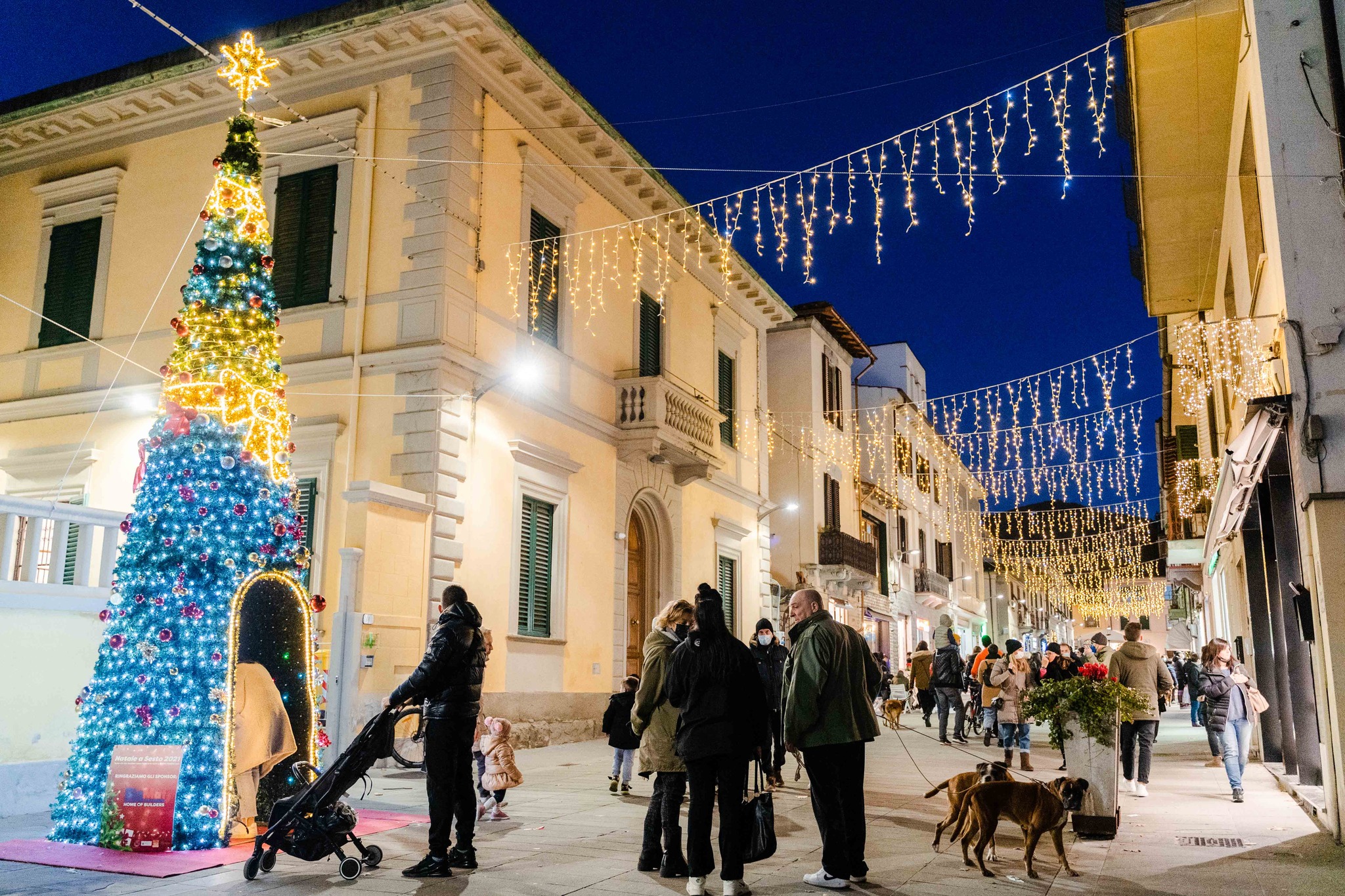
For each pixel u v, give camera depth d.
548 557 16.03
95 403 15.57
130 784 6.73
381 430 13.66
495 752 8.09
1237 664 9.68
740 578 22.95
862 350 33.94
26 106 16.91
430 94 14.29
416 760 11.98
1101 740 7.51
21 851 6.62
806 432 28.64
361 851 6.10
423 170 14.13
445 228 13.77
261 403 7.93
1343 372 7.52
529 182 15.84
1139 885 5.83
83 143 16.77
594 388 17.48
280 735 7.41
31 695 8.48
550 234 16.61
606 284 18.12
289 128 15.16
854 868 5.89
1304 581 7.86
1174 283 15.65
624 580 18.03
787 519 28.52
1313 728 9.40
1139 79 10.41
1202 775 11.58
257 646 8.09
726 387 23.08
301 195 14.98
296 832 5.88
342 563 12.03
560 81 15.88
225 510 7.49
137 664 7.09
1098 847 7.06
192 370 7.70
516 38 14.79
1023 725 11.98
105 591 9.06
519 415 15.27
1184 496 22.06
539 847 6.89
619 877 5.93
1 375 16.61
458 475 13.67
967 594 50.59
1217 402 16.25
